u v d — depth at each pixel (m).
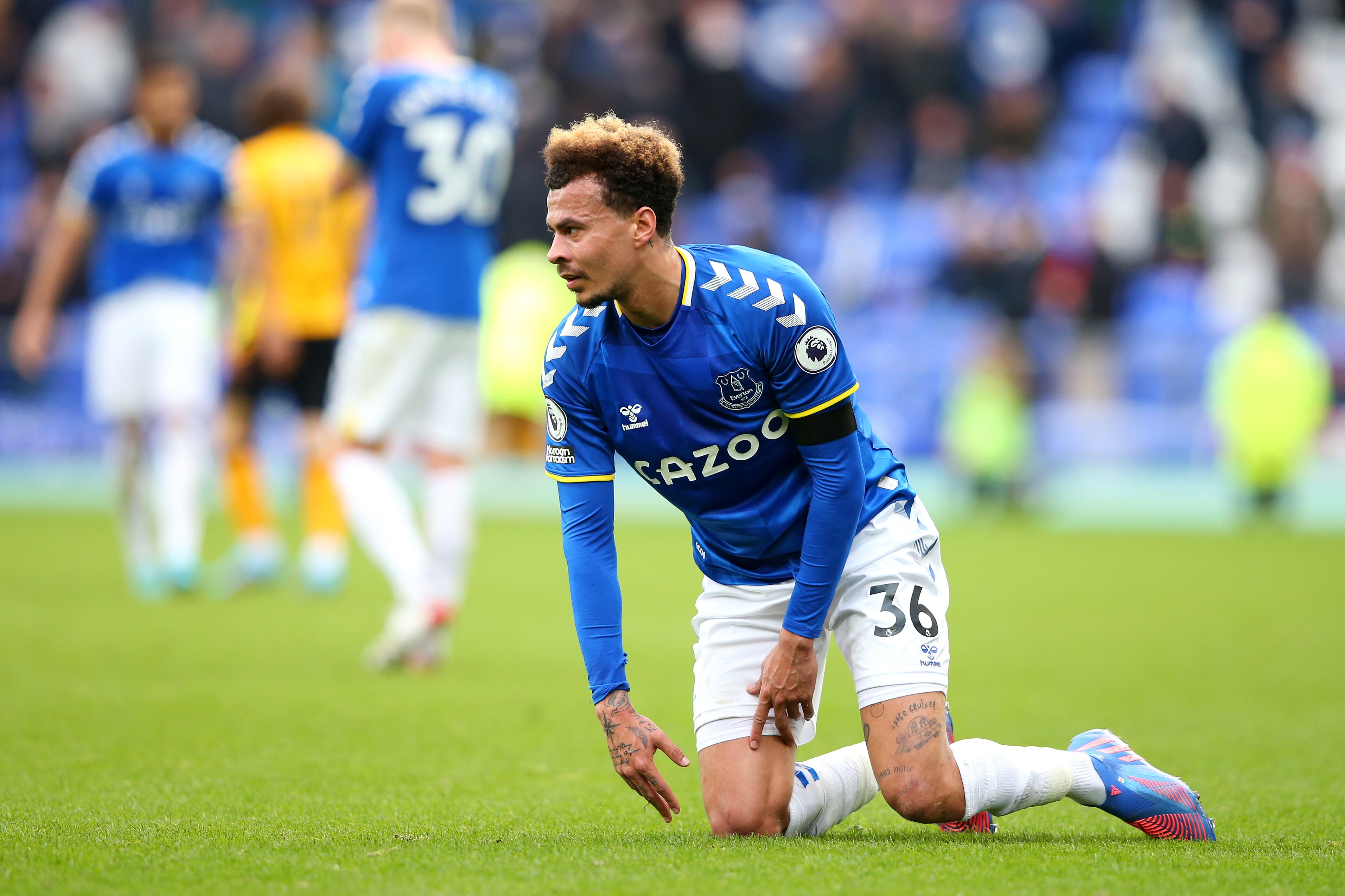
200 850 10.18
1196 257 62.03
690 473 11.14
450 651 23.23
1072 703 18.83
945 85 66.38
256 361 29.95
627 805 12.82
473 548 41.78
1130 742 16.17
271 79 30.72
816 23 70.88
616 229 10.27
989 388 53.16
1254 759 15.21
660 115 63.88
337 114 56.97
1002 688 20.09
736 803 11.00
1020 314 55.31
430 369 21.52
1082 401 54.28
